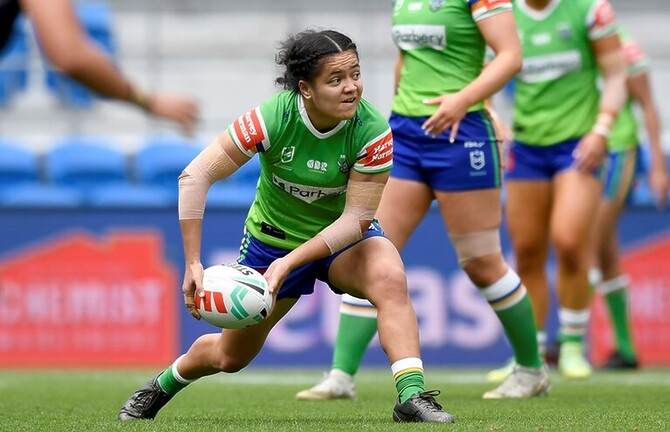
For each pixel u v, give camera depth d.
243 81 49.56
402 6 22.09
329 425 17.00
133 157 45.75
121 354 41.38
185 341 41.34
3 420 18.97
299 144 16.75
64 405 22.80
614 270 35.88
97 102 49.12
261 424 17.42
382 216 22.09
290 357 41.03
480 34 21.58
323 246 16.83
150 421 18.08
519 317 22.59
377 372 37.84
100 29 49.12
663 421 17.45
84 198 44.22
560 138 27.52
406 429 15.71
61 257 41.56
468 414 19.06
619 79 27.50
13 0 14.90
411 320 16.97
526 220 28.03
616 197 34.75
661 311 41.41
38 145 47.12
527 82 27.91
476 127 21.59
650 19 51.34
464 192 21.72
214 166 16.83
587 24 27.58
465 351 40.91
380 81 47.41
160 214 41.50
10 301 41.44
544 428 16.09
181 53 50.03
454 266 41.06
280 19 51.06
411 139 21.91
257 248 17.86
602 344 40.66
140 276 41.47
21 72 49.06
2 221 41.62
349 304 23.52
